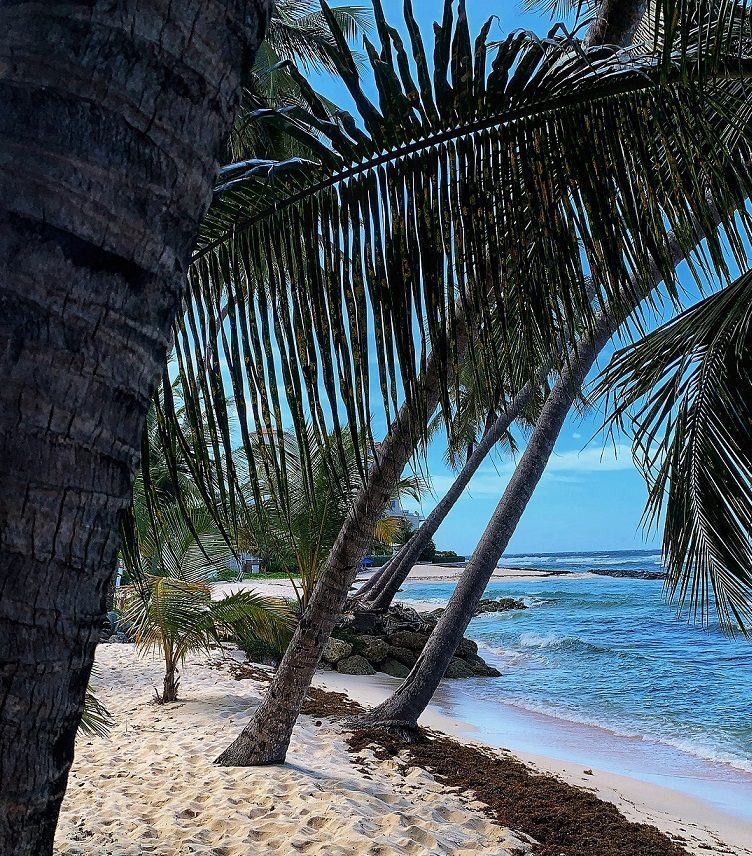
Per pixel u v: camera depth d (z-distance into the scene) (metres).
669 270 2.38
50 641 0.89
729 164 2.50
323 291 2.38
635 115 2.31
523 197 2.37
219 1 0.98
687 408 4.36
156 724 7.32
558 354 2.44
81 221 0.88
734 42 2.36
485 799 5.57
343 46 2.15
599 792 6.52
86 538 0.91
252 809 4.55
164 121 0.93
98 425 0.91
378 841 4.14
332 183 2.36
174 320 1.02
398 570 17.19
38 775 0.91
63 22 0.90
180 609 7.94
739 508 4.25
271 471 2.37
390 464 4.19
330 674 13.32
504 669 16.08
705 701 12.29
